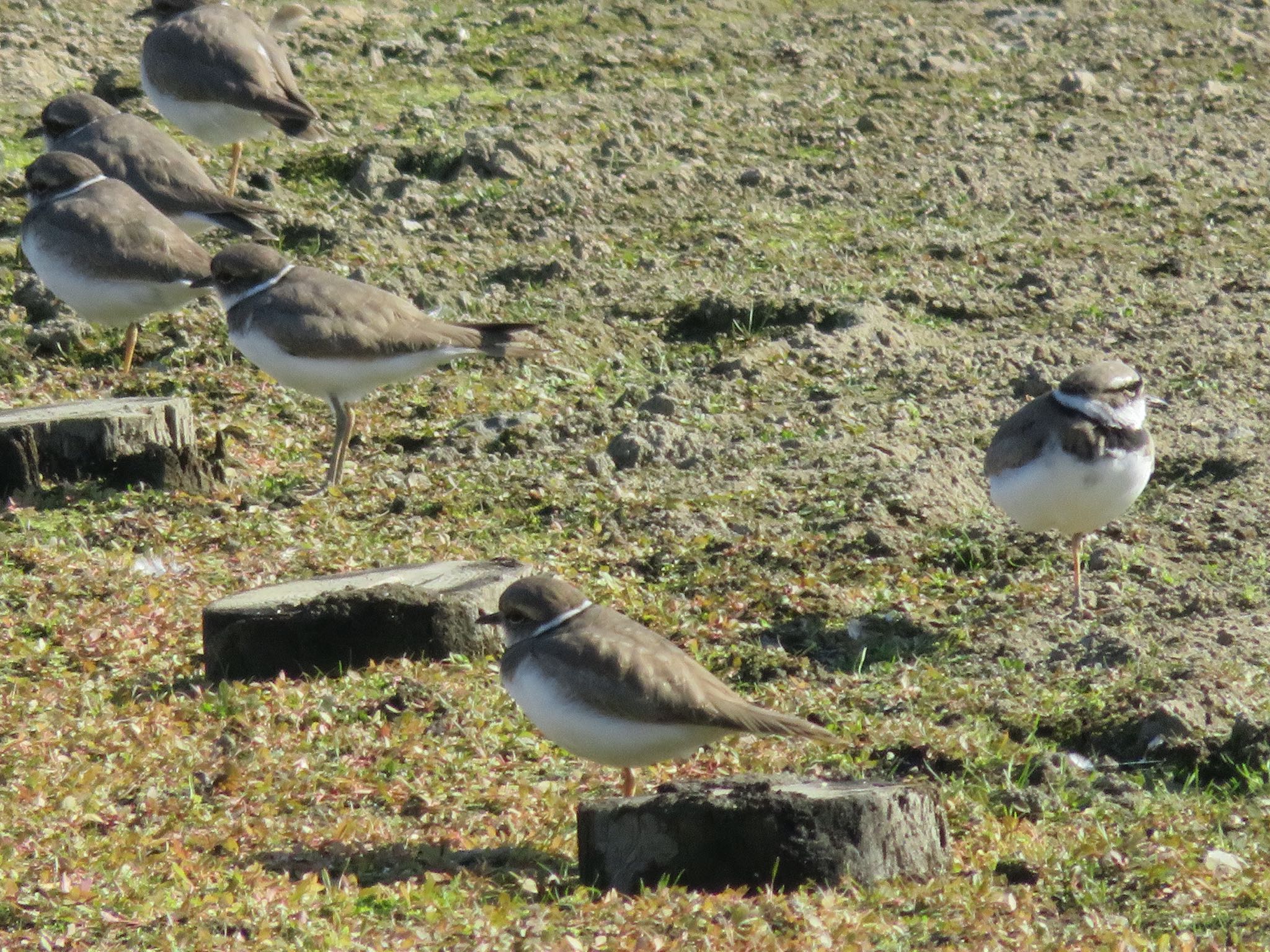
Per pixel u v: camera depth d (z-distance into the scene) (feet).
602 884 26.63
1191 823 28.84
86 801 29.01
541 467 48.78
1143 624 36.86
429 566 39.52
